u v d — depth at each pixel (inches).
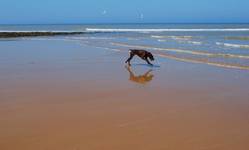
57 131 250.1
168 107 320.5
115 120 277.6
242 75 498.6
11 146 221.8
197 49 898.7
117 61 682.2
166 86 425.7
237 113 298.4
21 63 634.8
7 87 412.5
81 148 218.5
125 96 368.5
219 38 1416.1
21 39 1501.0
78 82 447.8
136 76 501.0
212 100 348.5
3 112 300.8
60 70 552.1
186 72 536.4
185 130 252.5
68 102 337.7
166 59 711.1
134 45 1071.0
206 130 252.2
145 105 328.2
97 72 535.2
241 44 1039.6
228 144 224.7
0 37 1733.5
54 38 1606.8
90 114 295.3
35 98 354.0
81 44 1146.0
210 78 478.6
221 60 668.1
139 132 248.5
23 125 263.7
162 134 243.6
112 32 2504.9
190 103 335.9
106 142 228.7
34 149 216.7
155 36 1699.1
